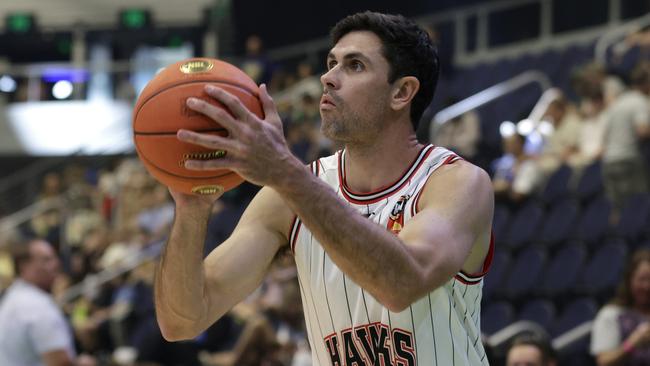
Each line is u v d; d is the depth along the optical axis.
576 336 5.72
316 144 10.43
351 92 2.38
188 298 2.37
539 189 8.95
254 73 12.76
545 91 10.95
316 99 11.69
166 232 9.76
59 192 12.42
